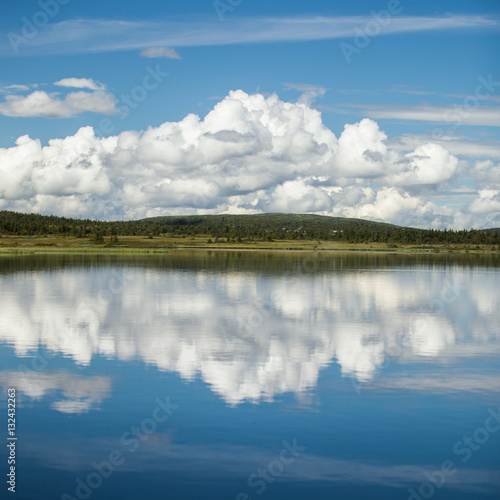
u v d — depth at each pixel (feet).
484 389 72.54
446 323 123.75
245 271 286.05
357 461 51.83
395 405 66.03
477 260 486.79
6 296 164.66
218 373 78.64
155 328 112.78
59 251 567.18
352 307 148.77
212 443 55.16
